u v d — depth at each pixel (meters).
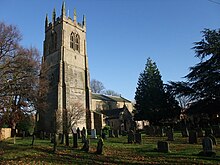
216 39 32.34
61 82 44.91
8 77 30.86
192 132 18.64
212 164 10.52
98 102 61.19
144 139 23.73
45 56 50.53
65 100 44.06
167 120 43.97
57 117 40.12
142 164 11.27
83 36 53.47
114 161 12.47
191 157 12.31
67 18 50.12
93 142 22.50
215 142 16.83
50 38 50.69
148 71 47.62
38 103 35.22
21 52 32.03
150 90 45.22
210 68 31.11
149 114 43.81
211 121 34.16
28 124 42.81
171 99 43.06
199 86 32.38
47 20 53.41
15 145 22.58
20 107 34.09
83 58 51.69
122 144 20.08
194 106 32.94
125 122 53.38
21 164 13.09
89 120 45.94
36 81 33.91
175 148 15.97
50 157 15.10
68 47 48.66
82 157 14.47
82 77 49.72
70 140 26.00
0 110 31.33
